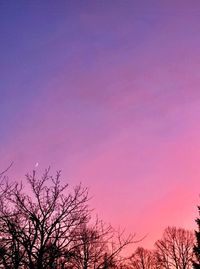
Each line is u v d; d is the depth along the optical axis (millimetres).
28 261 13242
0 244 12531
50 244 13820
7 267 12180
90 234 14414
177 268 43406
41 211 14305
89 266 14109
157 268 44219
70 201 14836
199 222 33125
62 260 14055
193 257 42875
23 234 13188
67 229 14172
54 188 14969
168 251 44938
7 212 13156
